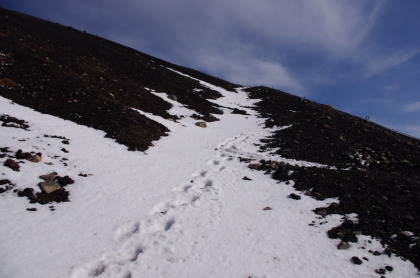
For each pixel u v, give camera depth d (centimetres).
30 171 1260
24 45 2866
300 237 1086
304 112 3866
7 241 862
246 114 3884
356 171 1803
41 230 951
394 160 2067
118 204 1222
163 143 2272
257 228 1146
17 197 1086
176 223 1147
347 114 4306
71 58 3388
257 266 906
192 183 1597
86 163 1527
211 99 4575
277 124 3209
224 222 1187
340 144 2392
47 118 1872
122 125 2219
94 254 892
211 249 988
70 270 802
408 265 917
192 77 6091
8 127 1555
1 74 2073
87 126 2006
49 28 4753
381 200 1380
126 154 1802
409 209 1282
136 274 841
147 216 1173
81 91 2431
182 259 926
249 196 1462
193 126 2992
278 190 1539
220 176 1742
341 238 1070
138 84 3831
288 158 2091
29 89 2094
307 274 874
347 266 912
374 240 1060
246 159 2053
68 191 1246
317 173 1722
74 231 985
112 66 4178
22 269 770
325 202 1388
